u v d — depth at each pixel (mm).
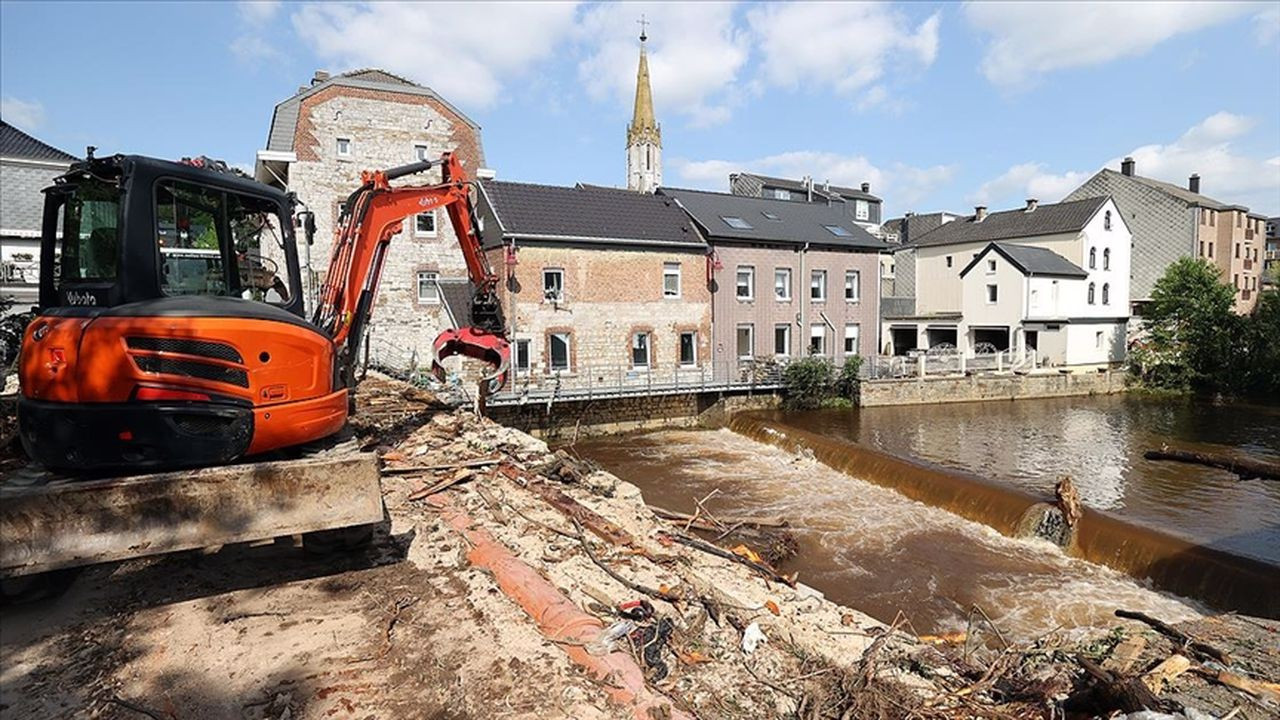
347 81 26125
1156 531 11109
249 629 4480
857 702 3975
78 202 4750
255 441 4629
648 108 53094
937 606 9672
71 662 4035
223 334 4469
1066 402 28453
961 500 13820
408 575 5430
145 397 4250
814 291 28719
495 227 23703
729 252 26562
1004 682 4523
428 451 9656
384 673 3994
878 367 27969
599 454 19922
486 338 8383
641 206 27172
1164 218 40812
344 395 5500
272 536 4438
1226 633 5301
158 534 4156
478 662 4137
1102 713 3887
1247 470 8727
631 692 3869
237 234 5512
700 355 26250
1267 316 30172
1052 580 10477
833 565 11141
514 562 5594
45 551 3912
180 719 3508
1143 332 36094
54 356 4188
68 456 4207
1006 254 32688
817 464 18141
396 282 26266
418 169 7637
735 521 12281
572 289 23766
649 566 6113
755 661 4500
